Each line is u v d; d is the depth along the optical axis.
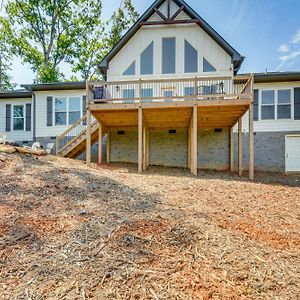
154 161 14.41
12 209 4.31
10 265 2.96
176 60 13.34
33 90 14.75
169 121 12.46
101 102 10.82
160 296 2.54
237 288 2.67
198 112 10.70
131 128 14.03
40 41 23.44
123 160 14.38
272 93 13.60
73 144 12.51
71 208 4.49
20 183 5.57
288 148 13.42
